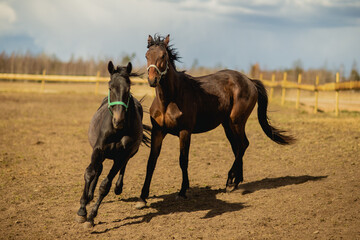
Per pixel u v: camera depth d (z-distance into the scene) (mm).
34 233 7133
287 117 21781
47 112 25734
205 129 9414
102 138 7254
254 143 14945
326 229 6711
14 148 14758
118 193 8852
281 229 6898
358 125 17203
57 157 13469
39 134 17812
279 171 10984
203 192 9484
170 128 8461
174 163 12531
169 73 8094
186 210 8227
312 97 38844
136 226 7430
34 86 49094
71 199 9023
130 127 7492
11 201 8812
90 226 7336
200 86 9117
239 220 7484
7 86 46375
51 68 74000
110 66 7191
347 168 10500
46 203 8727
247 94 9844
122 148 7453
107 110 7723
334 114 22703
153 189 9867
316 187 9039
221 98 9406
